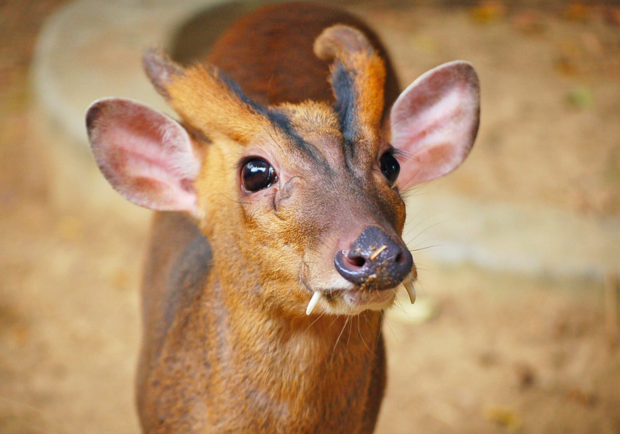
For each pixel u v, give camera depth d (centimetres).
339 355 303
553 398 534
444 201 644
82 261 648
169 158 341
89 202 689
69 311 603
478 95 356
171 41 821
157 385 354
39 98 737
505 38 947
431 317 585
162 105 693
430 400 532
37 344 573
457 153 366
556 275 580
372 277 244
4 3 1059
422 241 600
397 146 362
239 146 301
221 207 308
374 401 358
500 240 601
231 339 312
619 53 924
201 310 333
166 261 403
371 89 300
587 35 965
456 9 1023
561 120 779
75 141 677
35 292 619
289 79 415
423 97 355
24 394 532
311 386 304
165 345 357
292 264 275
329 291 259
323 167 277
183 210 342
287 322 295
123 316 601
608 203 661
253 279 294
